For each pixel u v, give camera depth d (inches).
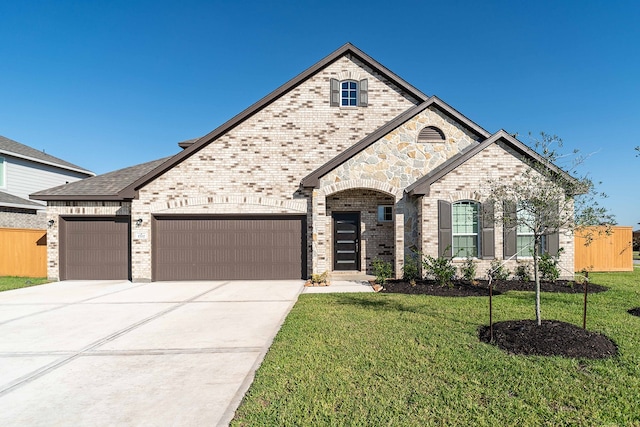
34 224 791.7
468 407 138.1
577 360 181.2
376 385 157.6
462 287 397.4
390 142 478.0
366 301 333.7
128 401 151.9
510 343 204.7
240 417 134.3
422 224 448.1
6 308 328.8
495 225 443.8
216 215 503.2
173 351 211.5
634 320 253.1
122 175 588.4
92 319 287.0
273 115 515.5
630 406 137.3
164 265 500.7
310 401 144.2
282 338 223.5
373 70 531.2
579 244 567.2
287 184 509.7
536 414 133.4
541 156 247.6
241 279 503.8
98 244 516.4
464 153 471.8
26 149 903.1
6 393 160.4
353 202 539.5
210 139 501.4
